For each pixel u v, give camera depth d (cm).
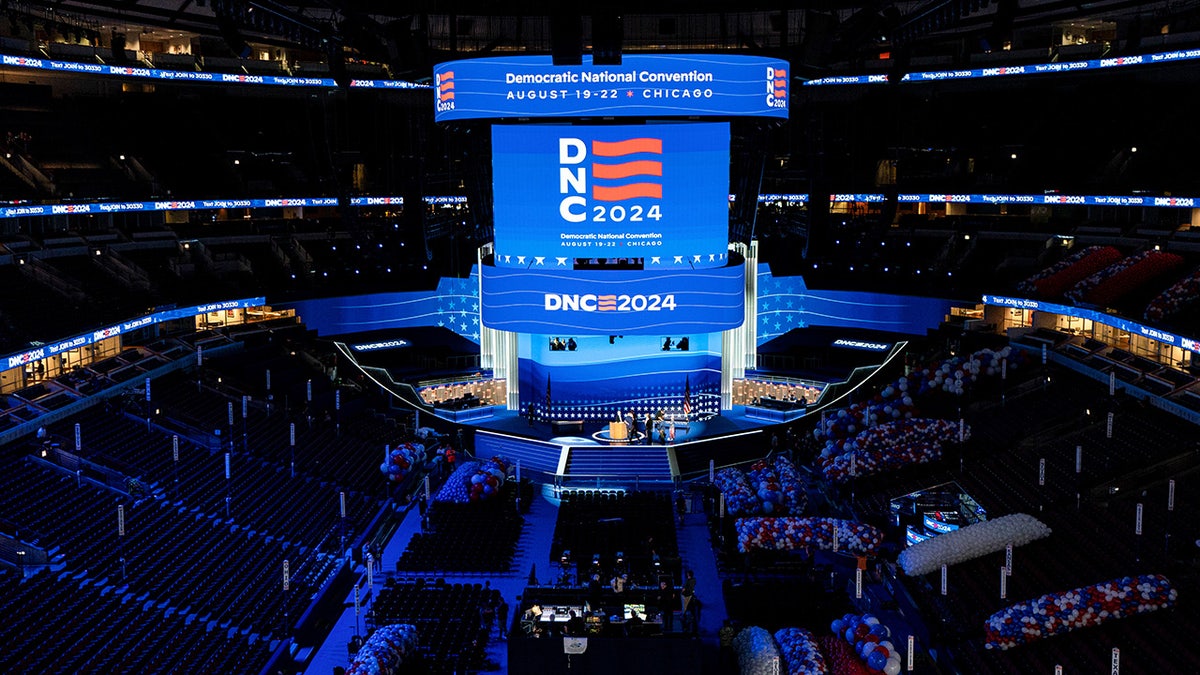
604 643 3944
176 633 3962
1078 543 4531
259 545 4859
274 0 4959
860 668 3878
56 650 3662
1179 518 4481
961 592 4438
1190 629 3756
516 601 4681
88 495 4775
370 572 4422
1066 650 3862
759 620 4419
